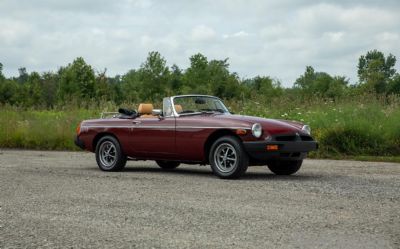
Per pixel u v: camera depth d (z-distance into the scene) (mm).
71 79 57625
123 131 10492
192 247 4559
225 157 9148
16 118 20297
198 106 10227
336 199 6824
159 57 55281
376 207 6258
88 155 15352
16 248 4609
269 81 49844
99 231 5176
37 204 6633
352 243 4613
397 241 4668
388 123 14625
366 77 57938
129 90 56375
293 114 16344
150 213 6008
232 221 5547
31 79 77562
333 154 14188
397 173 10039
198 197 7074
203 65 55188
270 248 4496
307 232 5027
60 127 18438
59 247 4625
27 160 13430
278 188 7852
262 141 8836
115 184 8469
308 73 60750
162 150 9992
